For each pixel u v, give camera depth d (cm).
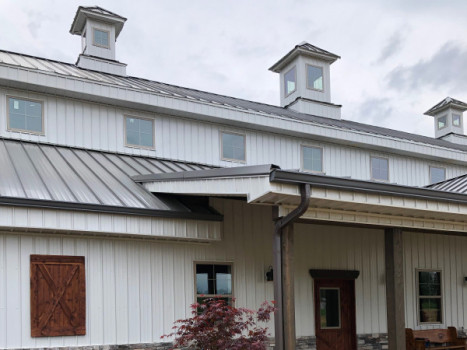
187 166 1228
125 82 1331
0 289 750
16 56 1357
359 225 927
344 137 1512
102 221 816
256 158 1382
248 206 1053
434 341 1299
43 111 1132
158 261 906
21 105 1116
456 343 1291
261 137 1402
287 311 783
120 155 1191
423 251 1348
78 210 790
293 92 1761
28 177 858
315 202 794
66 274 806
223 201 1017
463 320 1387
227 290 997
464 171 1844
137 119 1240
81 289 815
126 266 868
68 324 794
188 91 1549
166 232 882
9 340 746
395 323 925
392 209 869
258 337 747
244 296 1012
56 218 777
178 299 920
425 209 875
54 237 805
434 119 2245
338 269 1183
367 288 1229
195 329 740
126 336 848
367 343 1204
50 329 777
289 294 788
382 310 1243
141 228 853
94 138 1179
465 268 1423
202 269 973
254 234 1051
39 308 774
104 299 837
